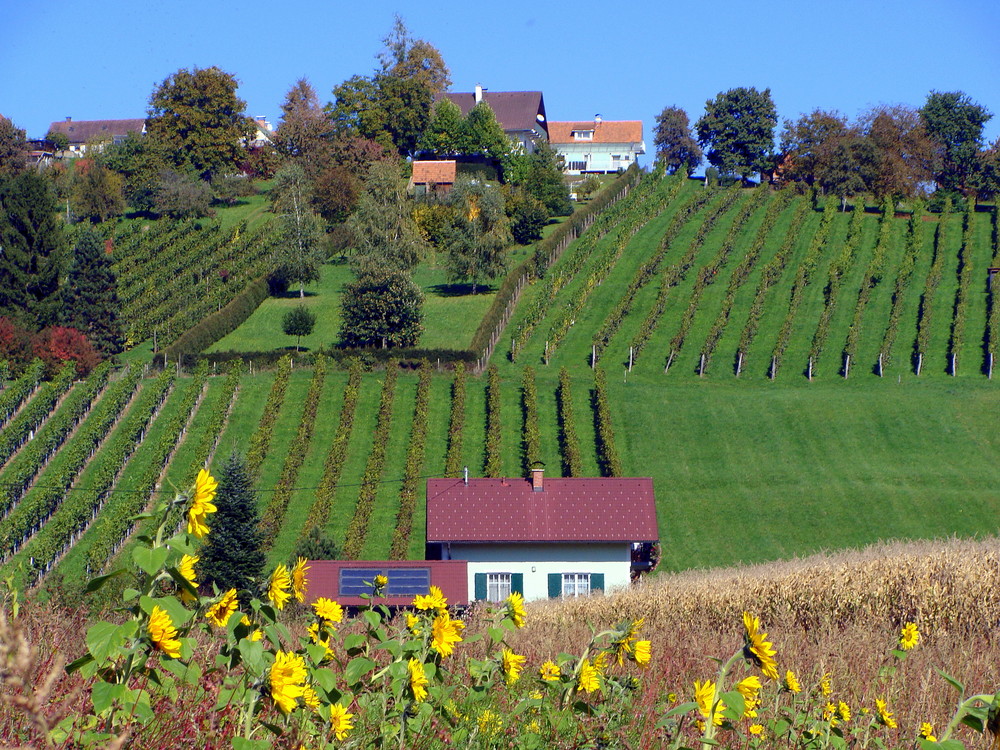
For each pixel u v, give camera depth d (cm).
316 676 1177
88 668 1005
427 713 1302
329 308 16538
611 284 17175
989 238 18162
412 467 10712
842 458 11281
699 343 14662
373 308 14375
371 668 1273
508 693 1481
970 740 1772
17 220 16750
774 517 10031
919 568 3697
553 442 11694
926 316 14725
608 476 10900
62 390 12175
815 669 1986
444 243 19025
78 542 9038
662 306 15812
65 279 17012
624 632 1449
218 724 1135
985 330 14538
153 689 1145
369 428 11838
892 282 16500
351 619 1500
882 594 3697
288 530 9606
